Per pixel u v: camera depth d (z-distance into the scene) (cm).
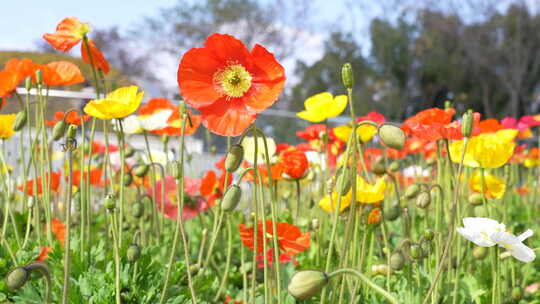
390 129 44
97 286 61
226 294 78
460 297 68
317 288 35
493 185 74
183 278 69
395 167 96
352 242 68
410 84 995
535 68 820
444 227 78
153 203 84
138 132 85
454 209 49
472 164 67
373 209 63
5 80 73
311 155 100
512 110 847
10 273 39
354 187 47
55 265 66
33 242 79
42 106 72
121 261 65
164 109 85
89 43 67
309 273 36
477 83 950
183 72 47
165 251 84
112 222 52
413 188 67
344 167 47
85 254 70
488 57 842
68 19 67
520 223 115
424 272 63
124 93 62
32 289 60
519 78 819
